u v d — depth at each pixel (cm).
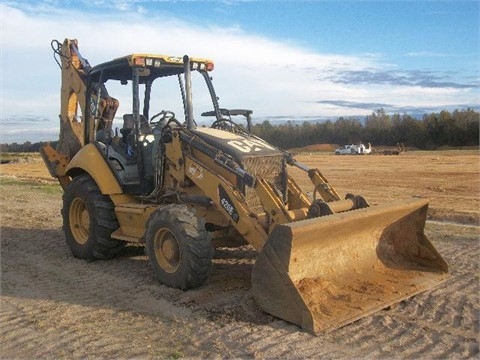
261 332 514
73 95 949
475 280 671
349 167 2731
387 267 665
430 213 1202
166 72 855
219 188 652
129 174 805
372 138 6731
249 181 631
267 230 619
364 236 652
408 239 688
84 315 584
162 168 733
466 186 1800
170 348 490
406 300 597
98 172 787
